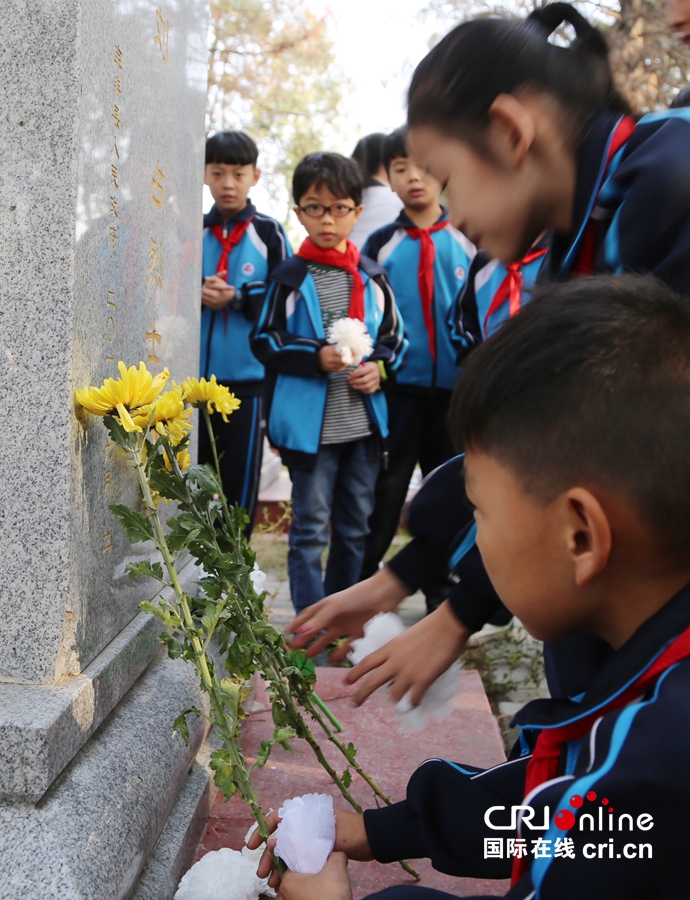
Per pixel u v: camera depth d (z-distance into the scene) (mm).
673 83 5008
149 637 1618
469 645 3117
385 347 3215
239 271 3365
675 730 750
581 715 866
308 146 11828
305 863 1075
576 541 803
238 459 3334
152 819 1283
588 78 1166
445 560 1350
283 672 1354
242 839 1511
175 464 1330
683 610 812
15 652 1268
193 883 1229
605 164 1157
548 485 800
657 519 784
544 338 814
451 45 1155
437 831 1094
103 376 1398
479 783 1094
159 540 1261
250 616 1368
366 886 1387
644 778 738
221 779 1143
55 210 1233
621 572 827
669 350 794
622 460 774
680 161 1090
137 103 1568
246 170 3406
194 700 1668
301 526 3080
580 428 780
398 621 1340
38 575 1263
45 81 1220
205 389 1517
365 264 3287
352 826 1156
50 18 1213
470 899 984
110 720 1404
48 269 1237
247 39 10508
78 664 1321
